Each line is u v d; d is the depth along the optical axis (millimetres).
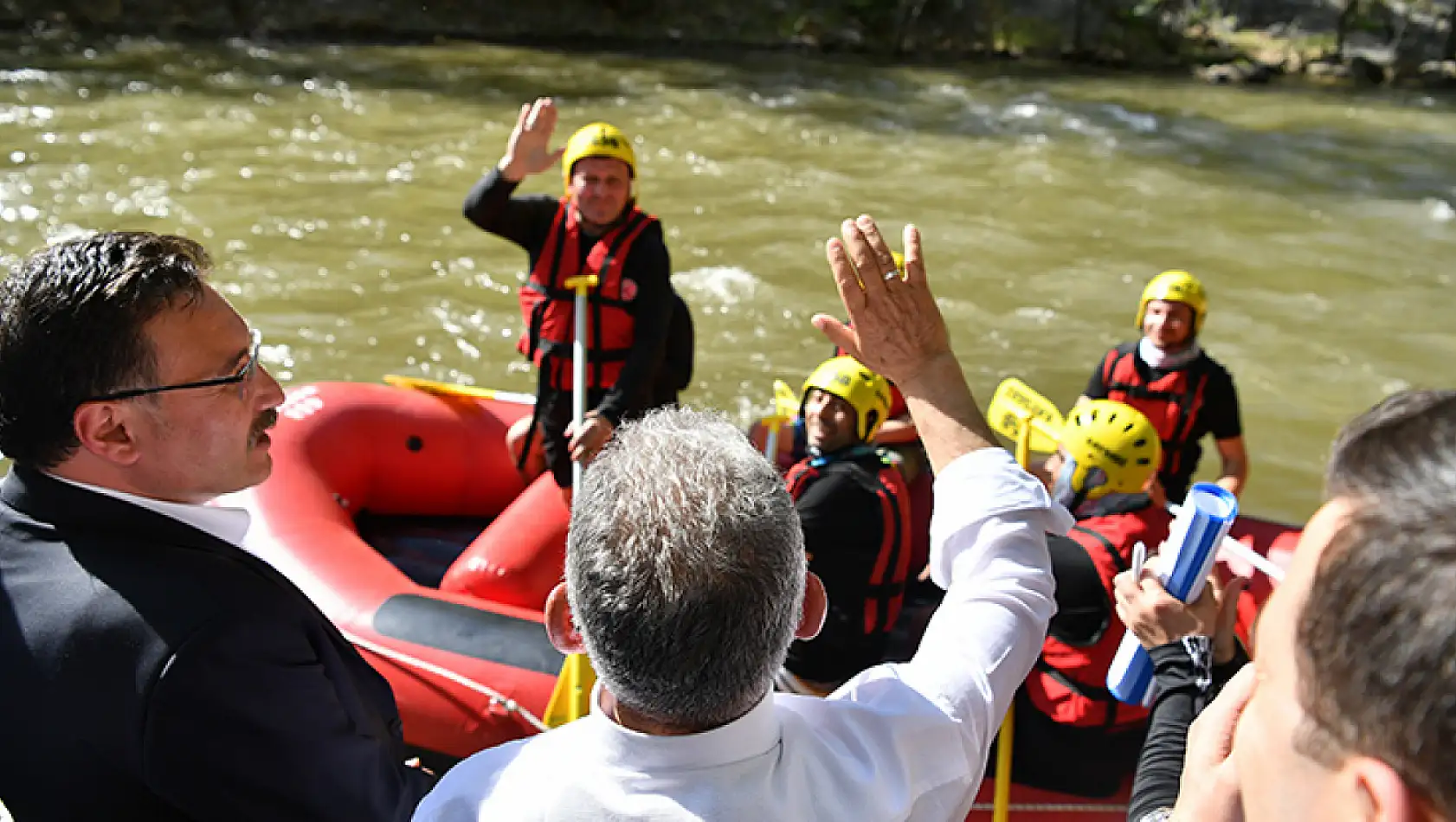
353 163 8875
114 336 1262
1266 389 5984
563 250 3416
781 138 10578
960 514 1218
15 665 1233
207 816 1242
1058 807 2557
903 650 3078
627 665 907
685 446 963
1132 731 2490
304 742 1283
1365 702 559
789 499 977
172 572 1254
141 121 9625
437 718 2648
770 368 5930
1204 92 14422
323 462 3658
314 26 14289
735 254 7410
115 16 13602
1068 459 2818
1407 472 588
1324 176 10344
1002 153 10484
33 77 10898
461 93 11633
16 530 1284
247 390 1385
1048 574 1209
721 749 922
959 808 1071
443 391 4047
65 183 7934
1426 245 8492
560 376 3457
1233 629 1374
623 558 903
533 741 1009
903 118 11727
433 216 7746
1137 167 10273
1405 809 553
